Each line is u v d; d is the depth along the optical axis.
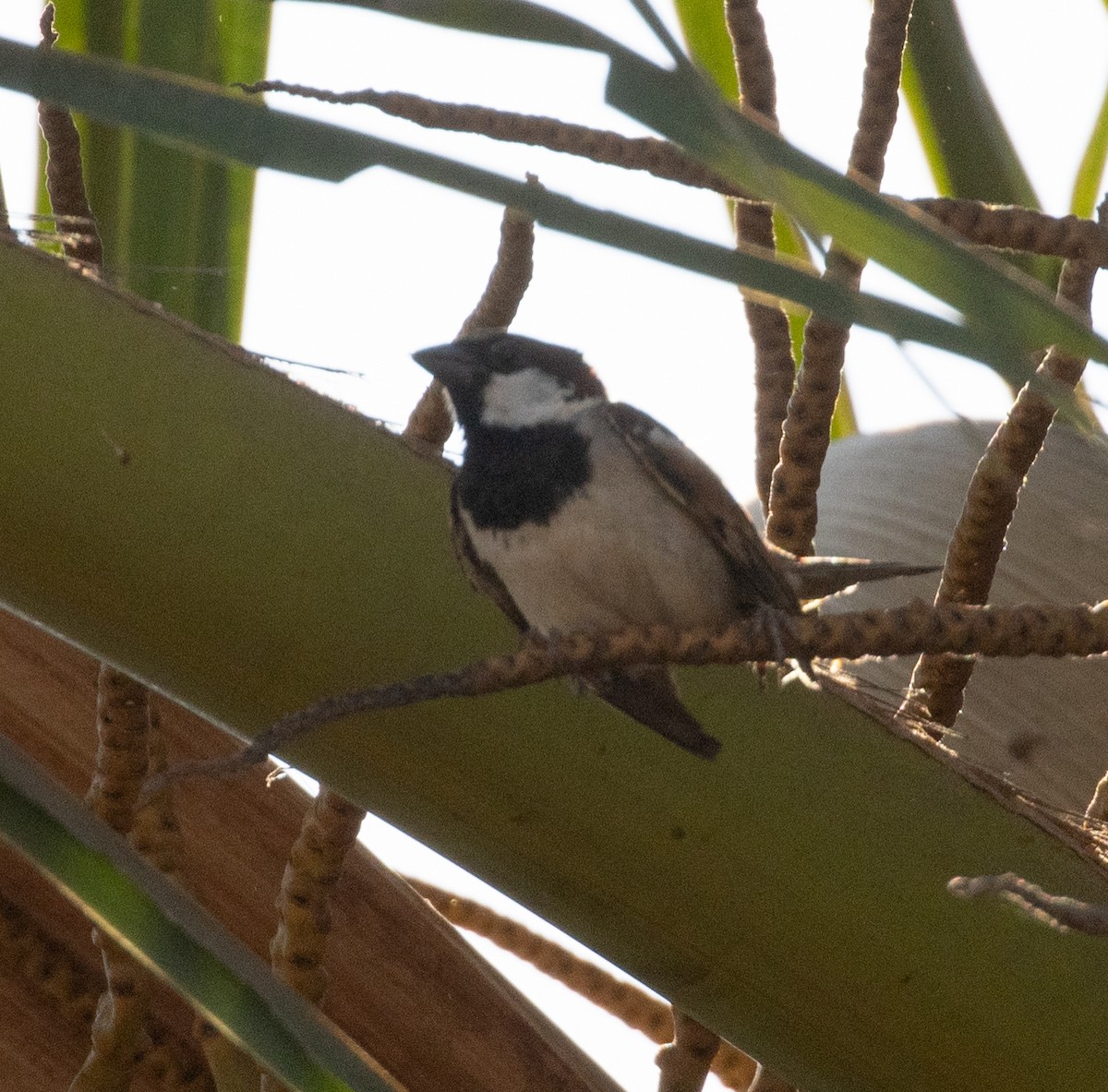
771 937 5.31
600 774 5.38
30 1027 6.61
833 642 4.46
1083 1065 5.12
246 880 6.79
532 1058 6.58
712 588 7.06
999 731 9.01
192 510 5.31
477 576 5.75
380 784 5.53
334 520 5.41
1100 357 3.00
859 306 3.03
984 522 6.54
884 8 6.36
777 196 2.91
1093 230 5.12
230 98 3.09
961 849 5.25
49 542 5.26
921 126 9.12
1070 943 5.15
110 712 6.01
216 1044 5.86
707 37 9.16
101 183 8.13
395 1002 6.54
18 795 3.39
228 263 8.18
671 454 7.00
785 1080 5.47
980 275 3.04
